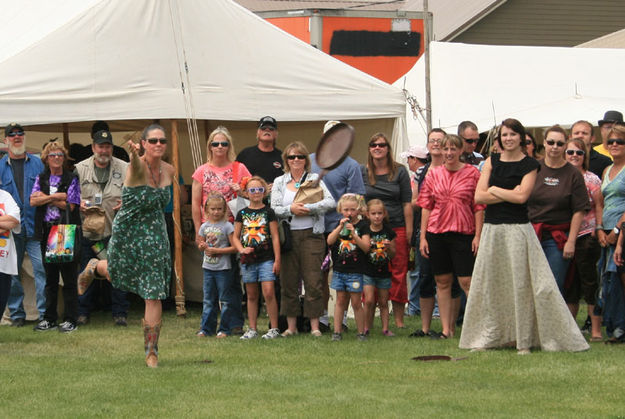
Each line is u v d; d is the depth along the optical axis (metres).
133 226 7.42
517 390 6.49
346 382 6.80
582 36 28.05
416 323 10.59
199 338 9.35
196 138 11.20
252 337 9.31
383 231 9.37
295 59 11.57
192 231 11.99
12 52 11.12
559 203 8.79
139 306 12.26
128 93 10.98
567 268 8.93
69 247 9.72
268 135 10.38
